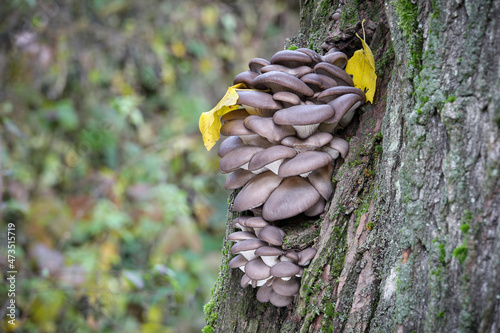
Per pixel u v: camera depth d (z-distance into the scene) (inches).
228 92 53.5
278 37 135.5
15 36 94.4
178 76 131.0
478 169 48.0
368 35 55.4
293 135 54.0
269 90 54.6
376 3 55.2
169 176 120.2
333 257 53.7
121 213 105.9
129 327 87.9
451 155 48.8
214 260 111.6
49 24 104.7
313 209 54.6
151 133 124.0
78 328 82.4
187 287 99.5
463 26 48.9
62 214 101.5
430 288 49.1
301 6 60.3
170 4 124.5
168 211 106.5
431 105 49.7
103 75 118.0
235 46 133.3
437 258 49.0
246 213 57.6
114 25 120.2
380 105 54.1
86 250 98.9
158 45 121.0
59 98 114.3
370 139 53.9
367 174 53.7
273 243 53.5
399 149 52.0
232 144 55.3
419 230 50.0
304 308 54.4
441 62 49.6
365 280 52.7
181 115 128.3
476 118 48.1
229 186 56.0
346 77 54.1
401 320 50.1
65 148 115.3
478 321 47.5
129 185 112.1
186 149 121.9
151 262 103.4
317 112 51.9
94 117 116.6
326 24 58.2
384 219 52.3
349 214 53.8
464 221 48.2
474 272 47.7
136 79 123.3
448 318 48.4
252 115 53.8
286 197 53.5
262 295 55.7
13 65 98.9
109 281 83.9
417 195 50.2
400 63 51.6
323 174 54.5
